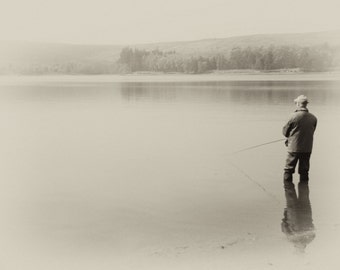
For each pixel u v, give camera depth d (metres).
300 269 5.69
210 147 15.23
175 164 12.55
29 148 15.35
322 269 5.70
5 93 46.56
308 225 7.50
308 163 10.37
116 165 12.52
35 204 8.93
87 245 6.79
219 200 9.03
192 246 6.66
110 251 6.55
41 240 7.05
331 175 10.86
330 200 8.86
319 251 6.33
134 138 17.45
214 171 11.60
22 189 10.01
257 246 6.59
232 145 15.61
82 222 7.84
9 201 9.11
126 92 47.03
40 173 11.62
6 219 7.99
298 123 10.19
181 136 17.72
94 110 28.56
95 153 14.38
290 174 10.40
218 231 7.29
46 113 26.88
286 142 10.69
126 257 6.31
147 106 30.92
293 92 41.91
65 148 15.32
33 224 7.76
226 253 6.31
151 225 7.64
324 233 7.09
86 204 8.91
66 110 28.70
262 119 22.78
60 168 12.23
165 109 28.73
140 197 9.33
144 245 6.76
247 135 17.77
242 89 48.59
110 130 19.69
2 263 6.13
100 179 10.92
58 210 8.55
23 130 19.88
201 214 8.16
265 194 9.38
